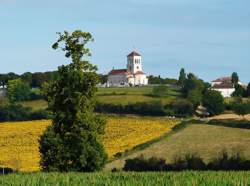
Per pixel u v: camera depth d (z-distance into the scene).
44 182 48.69
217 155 100.88
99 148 77.38
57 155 76.44
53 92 78.94
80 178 53.16
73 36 79.38
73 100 77.56
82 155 76.19
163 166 83.31
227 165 81.25
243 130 129.88
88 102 78.38
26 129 152.38
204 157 99.56
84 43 79.81
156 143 118.62
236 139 117.25
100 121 78.25
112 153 112.12
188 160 83.12
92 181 49.22
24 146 128.50
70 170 76.31
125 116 179.50
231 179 46.59
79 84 78.50
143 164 83.94
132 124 153.38
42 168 77.62
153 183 46.22
